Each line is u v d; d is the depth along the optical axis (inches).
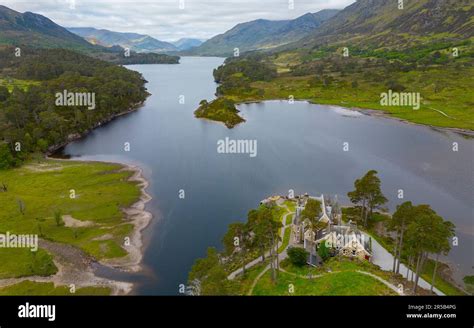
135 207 4884.4
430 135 7741.1
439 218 2819.9
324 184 5546.3
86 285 3324.3
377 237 3937.0
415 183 5452.8
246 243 3565.5
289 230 4109.3
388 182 5506.9
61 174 5954.7
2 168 6141.7
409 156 6584.6
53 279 3398.1
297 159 6643.7
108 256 3777.1
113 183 5625.0
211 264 3006.9
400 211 3248.0
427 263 3503.9
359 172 5969.5
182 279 3430.1
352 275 3073.3
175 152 7160.4
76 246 3929.6
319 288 2940.5
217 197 5201.8
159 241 4109.3
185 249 3956.7
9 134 6540.4
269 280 3152.1
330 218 4087.1
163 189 5472.4
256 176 5925.2
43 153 7086.6
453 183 5403.5
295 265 3363.7
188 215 4702.3
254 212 3538.4
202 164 6491.1
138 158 6835.6
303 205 4608.8
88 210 4712.1
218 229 4360.2
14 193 5216.5
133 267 3629.4
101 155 7042.3
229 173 6067.9
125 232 4237.2
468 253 3718.0
